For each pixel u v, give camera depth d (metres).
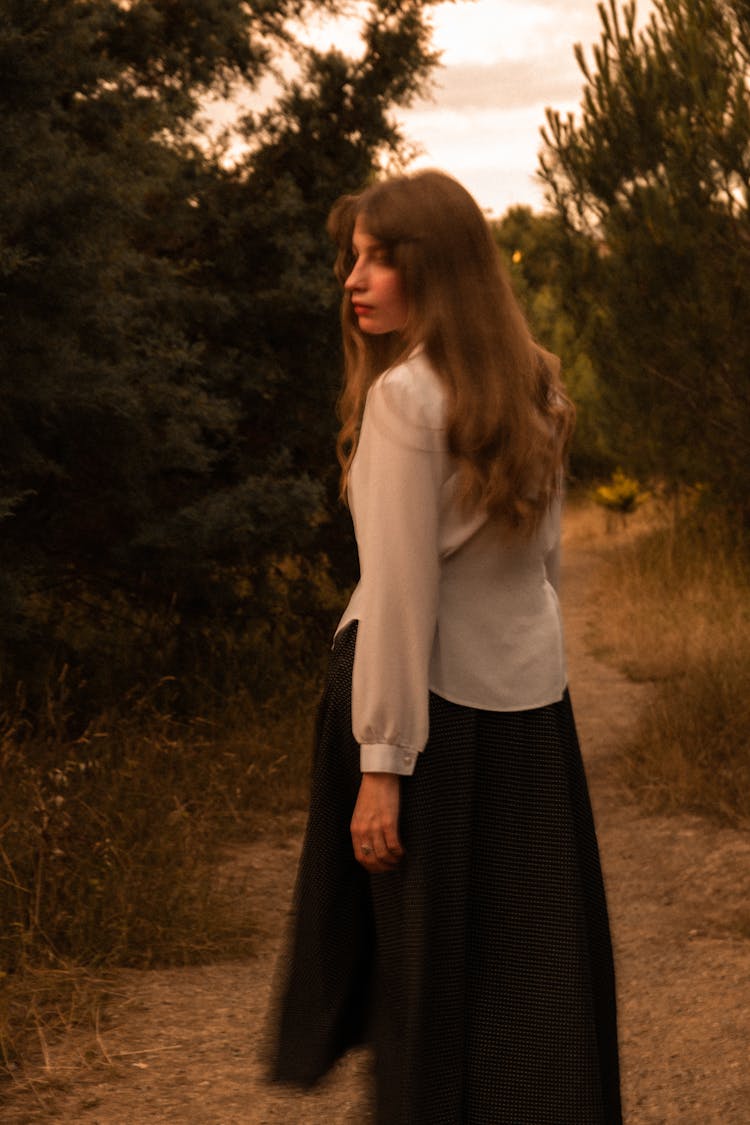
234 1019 3.18
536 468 1.79
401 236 1.82
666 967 3.65
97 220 4.85
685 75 9.33
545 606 1.87
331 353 7.18
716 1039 3.07
